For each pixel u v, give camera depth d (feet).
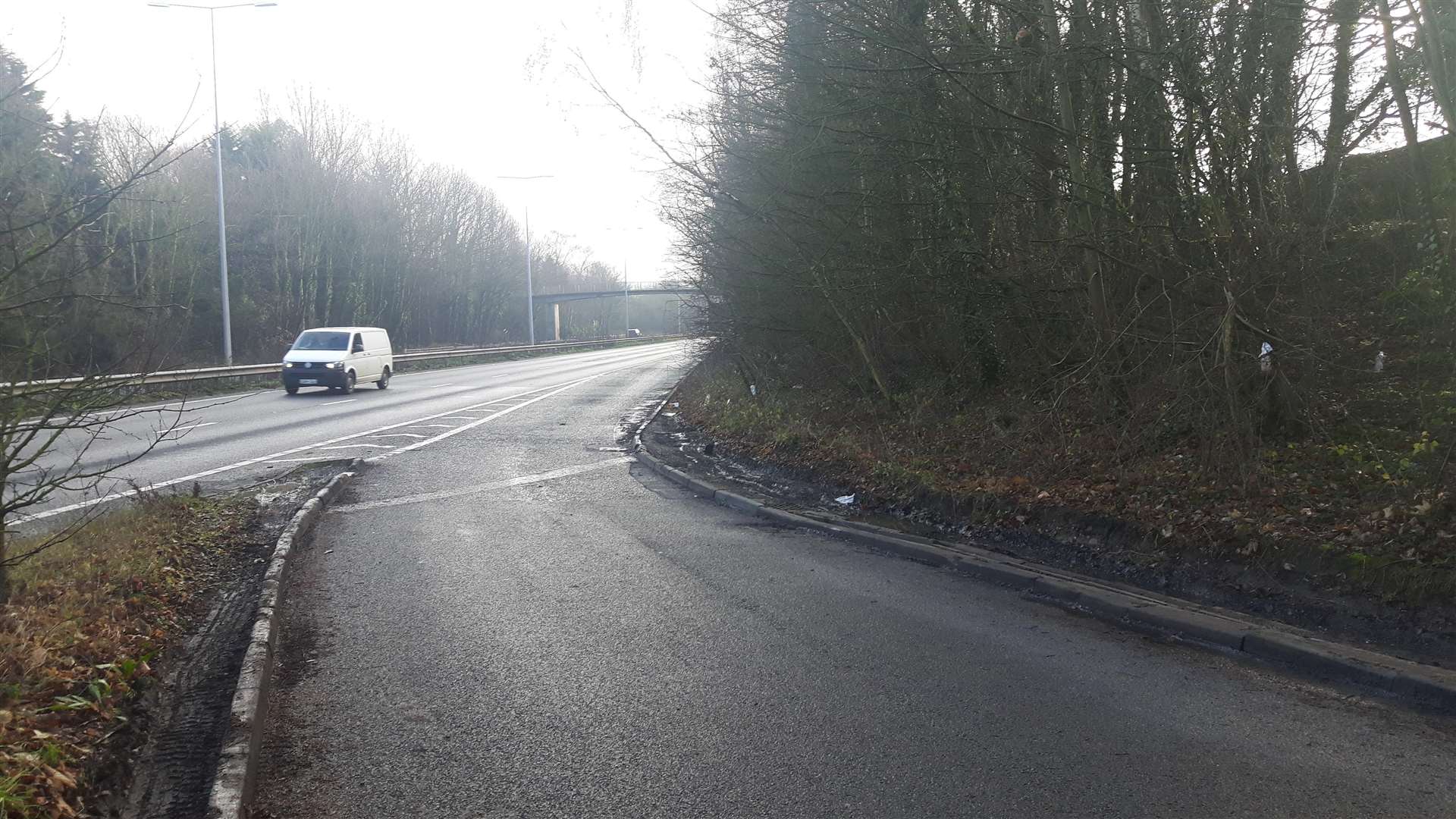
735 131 48.08
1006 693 17.37
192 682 17.84
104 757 14.12
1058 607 23.58
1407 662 18.29
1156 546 26.94
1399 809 12.86
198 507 32.50
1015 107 36.83
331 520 33.83
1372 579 21.61
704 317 70.54
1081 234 33.73
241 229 180.24
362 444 55.06
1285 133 29.99
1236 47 30.99
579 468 48.57
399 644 20.20
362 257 216.95
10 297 18.31
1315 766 14.25
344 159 215.92
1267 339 28.22
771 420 57.31
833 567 27.81
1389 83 31.53
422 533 31.83
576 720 16.10
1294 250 29.01
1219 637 20.61
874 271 45.52
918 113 38.70
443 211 261.44
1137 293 33.09
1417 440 27.63
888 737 15.33
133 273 92.99
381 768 14.32
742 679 18.10
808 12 38.60
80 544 24.85
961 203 41.24
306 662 19.06
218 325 148.87
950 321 45.88
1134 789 13.44
